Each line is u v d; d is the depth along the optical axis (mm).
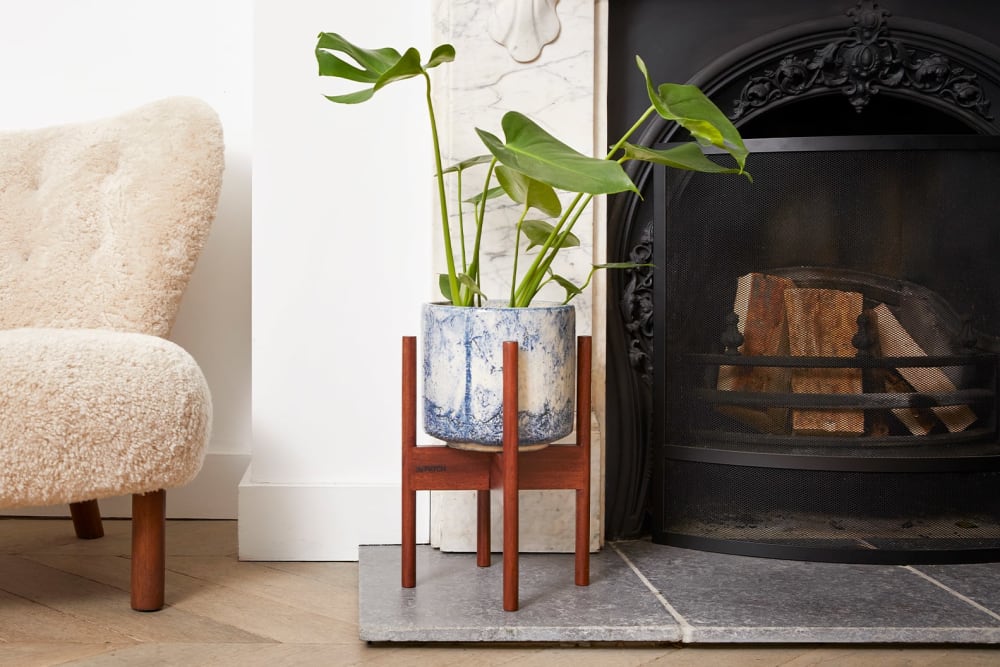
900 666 1394
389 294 1922
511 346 1510
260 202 1902
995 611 1548
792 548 1812
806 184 1814
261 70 1895
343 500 1908
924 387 1808
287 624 1549
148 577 1591
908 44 1896
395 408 1930
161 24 2186
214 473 2193
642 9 1914
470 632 1463
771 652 1447
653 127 1909
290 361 1916
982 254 1800
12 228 1854
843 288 1814
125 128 1869
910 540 1807
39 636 1482
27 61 2186
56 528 2100
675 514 1902
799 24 1893
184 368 1545
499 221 1866
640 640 1466
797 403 1820
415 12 1915
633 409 1938
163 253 1765
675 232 1873
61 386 1464
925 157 1792
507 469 1524
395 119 1911
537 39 1848
